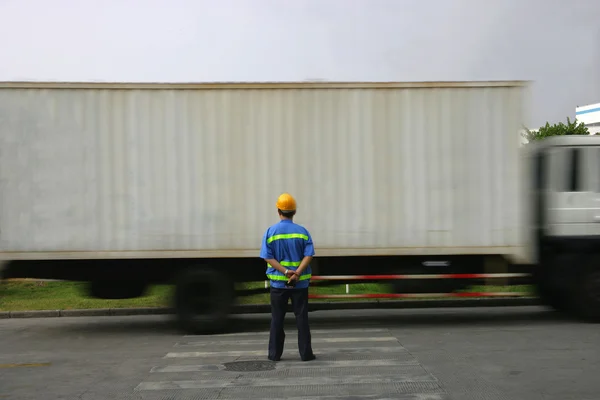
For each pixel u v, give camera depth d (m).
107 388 6.62
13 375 7.35
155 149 10.02
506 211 10.16
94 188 9.98
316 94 10.11
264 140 10.06
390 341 8.97
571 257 10.26
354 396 6.04
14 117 9.91
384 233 10.11
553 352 8.04
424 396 6.02
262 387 6.45
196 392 6.34
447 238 10.12
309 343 7.64
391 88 10.14
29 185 9.92
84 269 10.19
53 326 11.44
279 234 7.44
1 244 9.90
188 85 10.02
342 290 11.06
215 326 10.07
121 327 11.18
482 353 8.02
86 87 9.97
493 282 10.35
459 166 10.14
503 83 10.16
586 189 10.16
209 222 10.02
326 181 10.09
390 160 10.12
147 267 10.23
